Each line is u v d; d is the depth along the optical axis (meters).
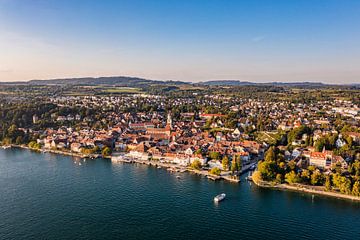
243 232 186.12
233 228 190.38
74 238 180.12
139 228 190.88
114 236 182.50
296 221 198.00
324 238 179.12
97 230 188.50
